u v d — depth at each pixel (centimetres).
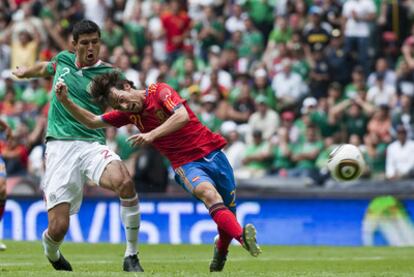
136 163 5816
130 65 7762
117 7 8325
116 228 5644
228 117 6825
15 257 3981
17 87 7388
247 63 7475
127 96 2822
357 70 6862
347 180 3058
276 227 5578
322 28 7350
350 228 5481
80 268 3322
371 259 4200
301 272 3164
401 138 6109
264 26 7906
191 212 5597
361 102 6619
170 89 2839
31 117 7125
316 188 5631
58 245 2984
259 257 4294
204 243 5500
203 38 7806
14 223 5781
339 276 2859
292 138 6394
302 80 7112
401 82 6912
